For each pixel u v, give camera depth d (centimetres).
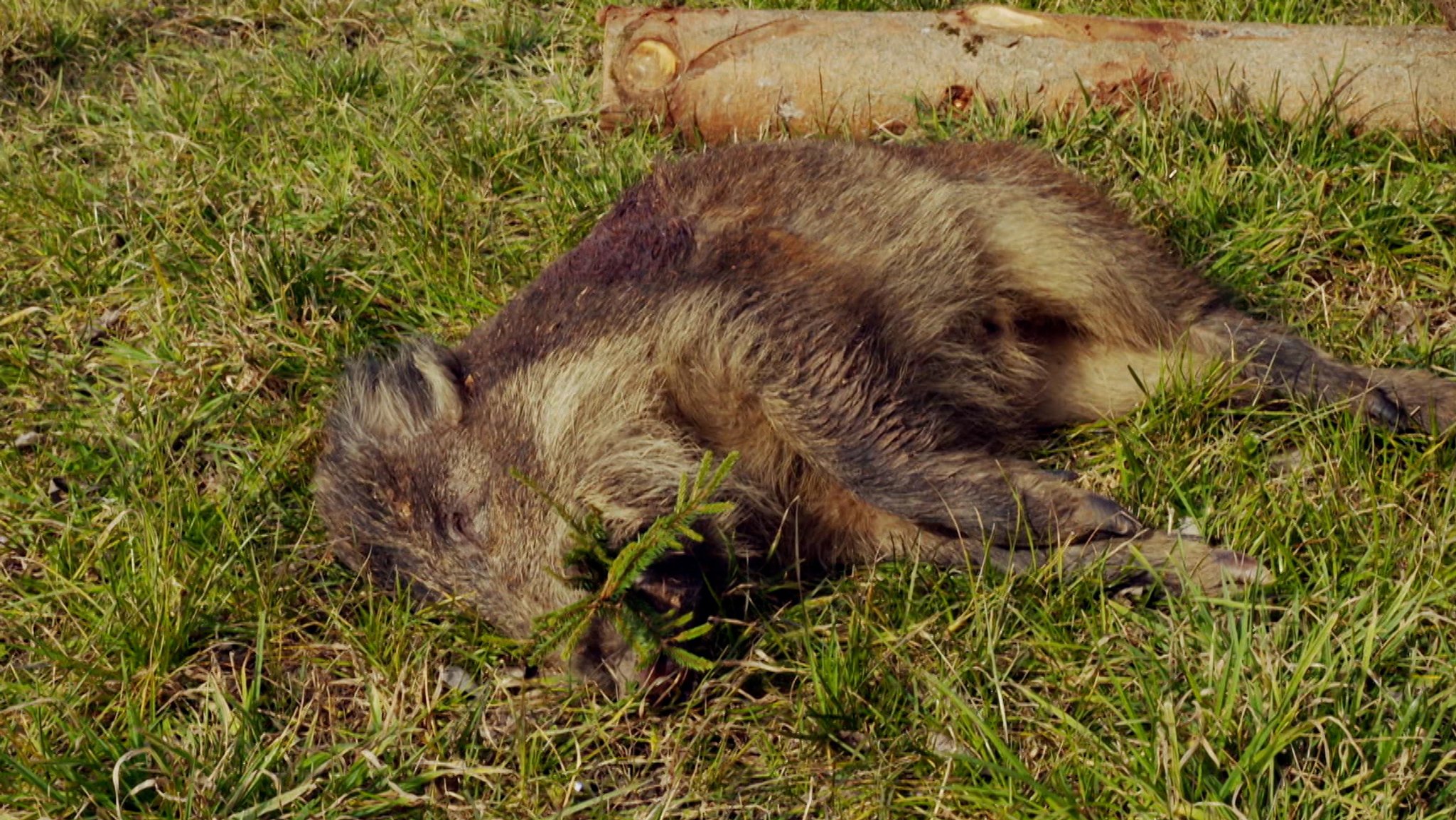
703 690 267
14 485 301
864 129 351
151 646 275
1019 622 269
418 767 264
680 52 352
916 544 281
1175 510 282
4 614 284
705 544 277
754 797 257
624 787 259
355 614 283
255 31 400
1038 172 309
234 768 265
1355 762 248
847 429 279
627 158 349
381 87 376
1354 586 265
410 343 293
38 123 375
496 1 396
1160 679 258
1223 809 242
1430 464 279
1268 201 326
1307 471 281
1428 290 312
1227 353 299
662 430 279
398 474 279
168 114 369
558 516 273
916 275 293
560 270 293
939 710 261
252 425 308
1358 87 334
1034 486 279
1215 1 367
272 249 330
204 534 289
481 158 351
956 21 350
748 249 288
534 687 271
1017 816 248
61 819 260
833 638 266
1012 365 300
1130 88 342
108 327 330
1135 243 305
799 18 353
